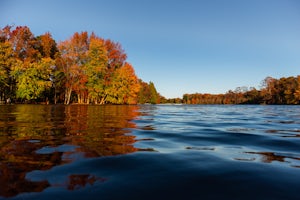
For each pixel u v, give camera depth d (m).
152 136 5.96
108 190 2.40
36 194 2.24
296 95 66.19
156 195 2.31
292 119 12.60
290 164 3.47
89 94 39.03
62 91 42.88
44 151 4.00
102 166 3.23
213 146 4.80
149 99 82.31
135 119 11.25
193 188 2.51
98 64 37.62
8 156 3.63
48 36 40.88
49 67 34.44
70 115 13.05
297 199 2.25
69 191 2.34
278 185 2.61
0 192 2.27
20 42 35.09
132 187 2.50
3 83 30.48
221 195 2.34
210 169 3.18
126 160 3.57
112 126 7.96
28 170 2.96
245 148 4.63
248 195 2.34
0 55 29.69
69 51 37.31
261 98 80.56
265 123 9.99
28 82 31.59
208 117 13.66
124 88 40.16
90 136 5.68
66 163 3.32
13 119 9.87
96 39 38.50
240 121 10.95
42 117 11.15
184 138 5.74
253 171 3.11
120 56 42.12
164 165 3.35
